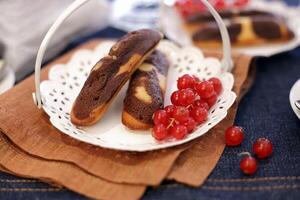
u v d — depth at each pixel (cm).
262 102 35
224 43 33
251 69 38
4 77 37
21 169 28
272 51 41
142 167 27
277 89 36
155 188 27
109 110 32
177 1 47
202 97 31
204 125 29
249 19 43
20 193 27
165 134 28
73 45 46
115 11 53
